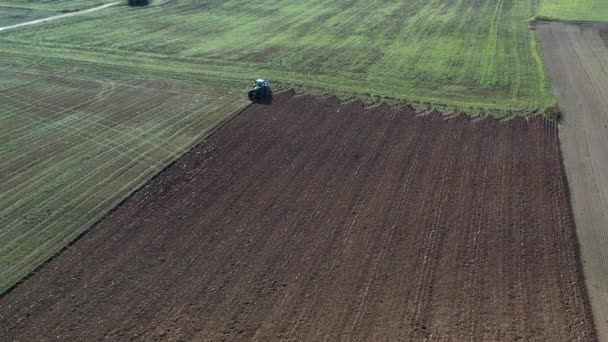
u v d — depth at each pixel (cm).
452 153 3291
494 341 1962
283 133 3581
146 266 2364
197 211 2755
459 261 2372
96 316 2098
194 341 1981
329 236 2545
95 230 2617
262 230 2597
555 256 2405
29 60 4978
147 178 3069
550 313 2095
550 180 2997
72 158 3294
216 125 3700
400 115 3822
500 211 2722
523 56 4994
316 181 3009
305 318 2081
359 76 4566
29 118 3825
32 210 2777
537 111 3869
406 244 2483
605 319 2075
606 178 3027
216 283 2261
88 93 4253
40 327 2048
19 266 2373
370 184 2972
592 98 4103
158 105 4031
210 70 4728
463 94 4191
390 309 2117
